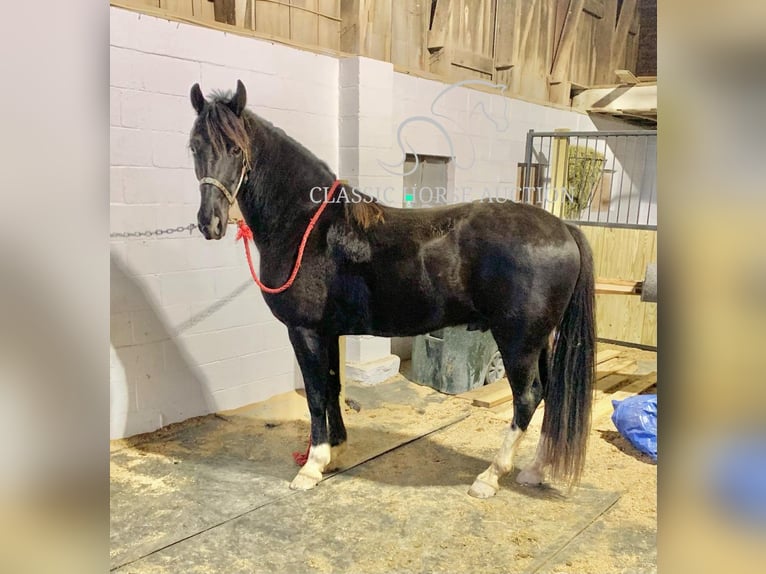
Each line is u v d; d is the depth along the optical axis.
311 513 1.83
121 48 2.07
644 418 2.33
